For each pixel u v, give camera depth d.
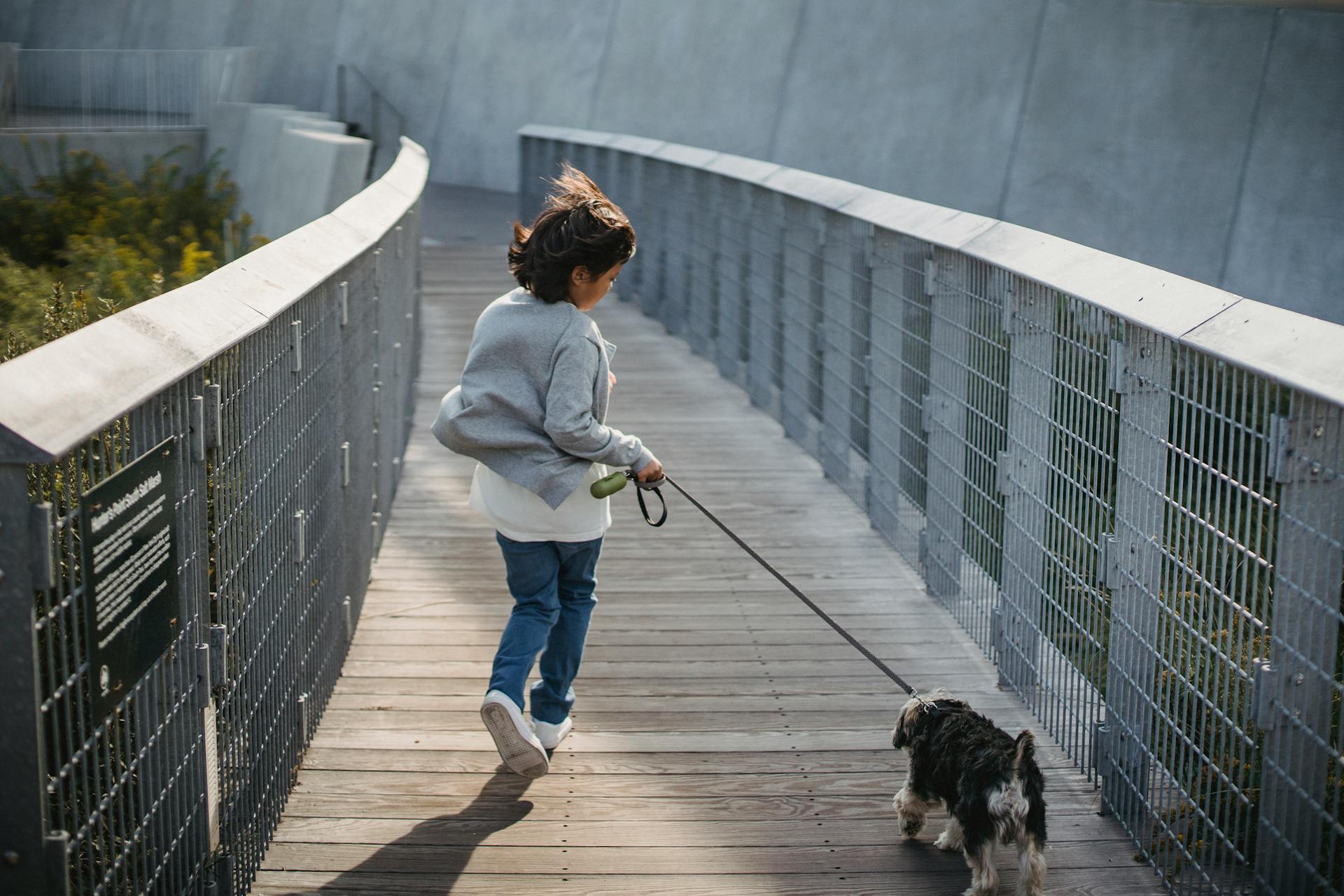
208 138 19.45
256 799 2.87
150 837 2.10
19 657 1.61
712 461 6.82
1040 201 15.85
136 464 1.96
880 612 4.68
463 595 4.75
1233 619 2.58
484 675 4.04
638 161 11.31
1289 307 13.85
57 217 14.68
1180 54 15.15
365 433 4.64
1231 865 2.62
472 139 21.88
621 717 3.77
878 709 3.85
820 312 6.61
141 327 2.09
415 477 6.40
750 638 4.41
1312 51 14.05
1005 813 2.61
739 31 19.09
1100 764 3.26
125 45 24.03
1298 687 2.35
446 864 2.95
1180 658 2.83
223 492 2.51
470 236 16.67
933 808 3.24
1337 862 2.26
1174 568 2.85
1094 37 15.80
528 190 15.55
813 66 18.19
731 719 3.77
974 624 4.36
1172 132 15.05
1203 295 2.81
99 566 1.82
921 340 4.94
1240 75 14.63
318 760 3.45
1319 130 13.95
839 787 3.36
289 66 23.27
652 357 9.50
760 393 7.95
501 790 3.31
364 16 22.98
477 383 3.06
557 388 3.00
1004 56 16.44
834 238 6.17
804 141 18.09
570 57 20.98
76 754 1.78
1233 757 2.60
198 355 2.18
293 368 3.20
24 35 24.70
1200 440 2.71
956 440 4.54
